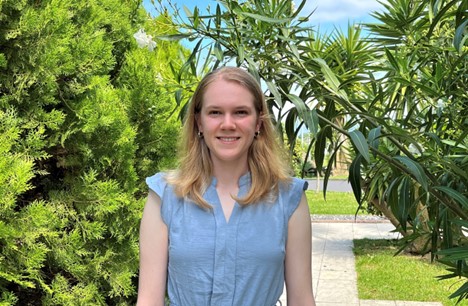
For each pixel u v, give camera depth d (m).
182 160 1.48
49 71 1.93
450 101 2.11
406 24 2.34
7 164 1.78
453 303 4.82
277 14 1.96
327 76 1.92
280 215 1.43
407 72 2.15
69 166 2.22
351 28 2.74
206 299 1.40
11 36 1.90
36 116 1.97
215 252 1.39
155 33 2.88
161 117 2.67
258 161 1.45
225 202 1.44
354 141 1.70
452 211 1.98
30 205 1.94
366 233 8.81
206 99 1.42
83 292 2.09
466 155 1.98
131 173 2.32
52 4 1.96
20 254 1.86
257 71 1.86
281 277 1.46
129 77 2.59
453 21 2.27
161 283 1.48
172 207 1.44
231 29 1.94
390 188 2.05
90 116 2.07
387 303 4.91
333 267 6.31
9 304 1.83
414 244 6.80
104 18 2.46
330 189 18.72
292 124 1.99
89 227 2.11
